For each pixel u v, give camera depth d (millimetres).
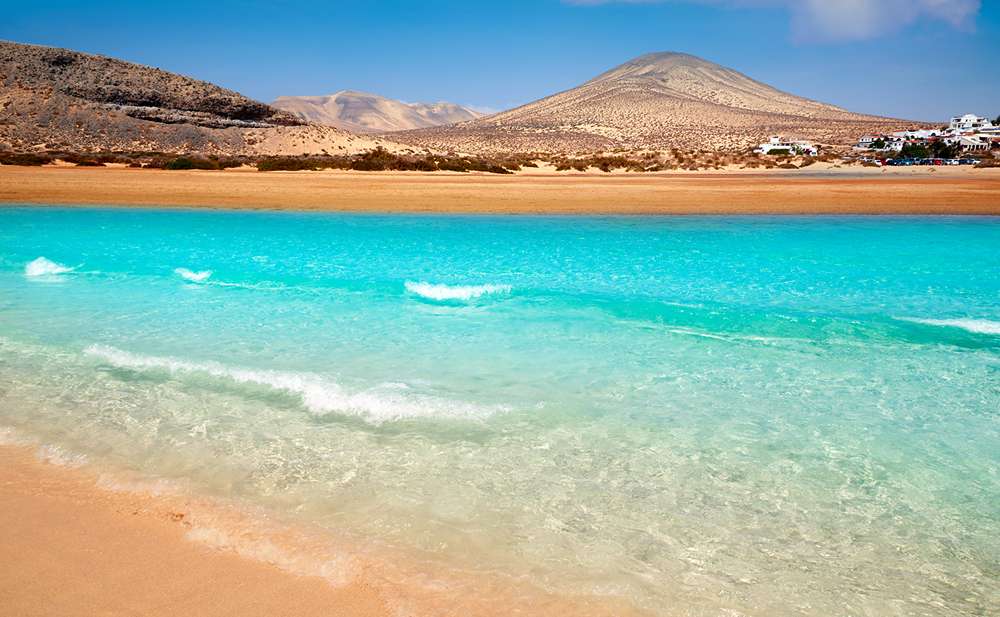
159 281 14383
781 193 36906
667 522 4965
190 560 4305
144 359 8680
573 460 5965
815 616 3957
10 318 10891
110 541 4500
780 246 20516
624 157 102875
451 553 4484
